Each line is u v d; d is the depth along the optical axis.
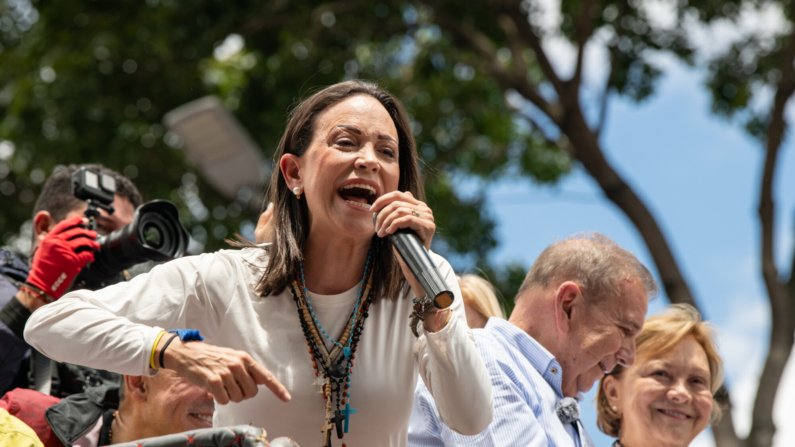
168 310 2.84
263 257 3.07
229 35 12.90
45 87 12.55
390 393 2.94
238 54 13.10
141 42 12.49
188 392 3.65
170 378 3.66
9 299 4.30
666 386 4.63
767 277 11.53
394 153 3.00
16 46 14.20
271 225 3.64
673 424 4.59
